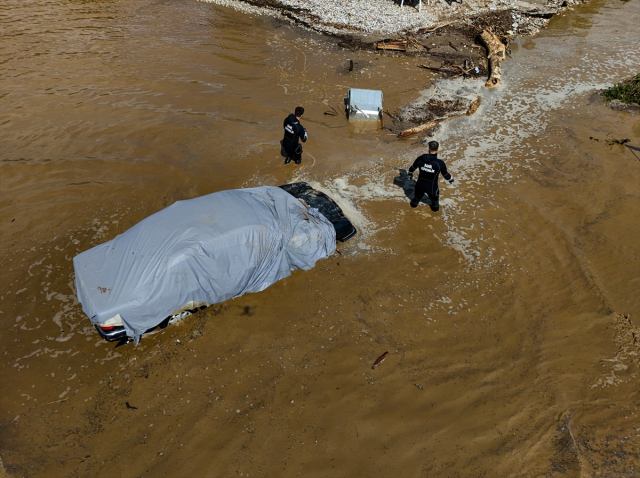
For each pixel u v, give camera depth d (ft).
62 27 48.47
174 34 47.96
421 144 31.78
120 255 17.31
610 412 16.11
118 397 16.10
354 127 33.65
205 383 16.63
